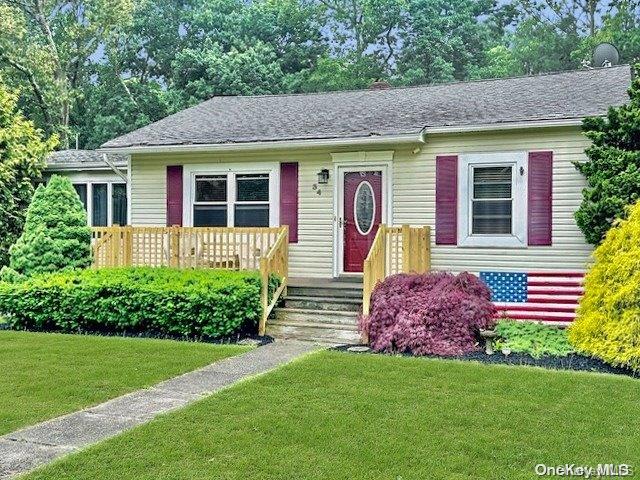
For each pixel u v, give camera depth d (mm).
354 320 10039
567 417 5527
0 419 5582
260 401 6012
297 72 34781
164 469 4449
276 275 10445
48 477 4316
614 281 7852
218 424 5371
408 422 5391
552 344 8602
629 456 4688
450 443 4922
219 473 4387
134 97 32719
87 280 10398
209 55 30828
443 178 11328
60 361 7832
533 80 13820
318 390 6379
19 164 15922
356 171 11977
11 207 15500
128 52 34781
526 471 4438
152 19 35406
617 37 28359
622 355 7297
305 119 13289
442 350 8258
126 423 5477
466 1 38812
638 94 9633
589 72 13594
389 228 10109
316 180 12211
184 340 9469
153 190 13367
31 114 29734
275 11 35750
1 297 10578
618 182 9250
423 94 14219
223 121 14195
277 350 8562
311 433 5137
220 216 12875
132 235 11969
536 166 10727
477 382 6680
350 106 14047
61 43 30172
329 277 12117
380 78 35156
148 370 7367
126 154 13484
